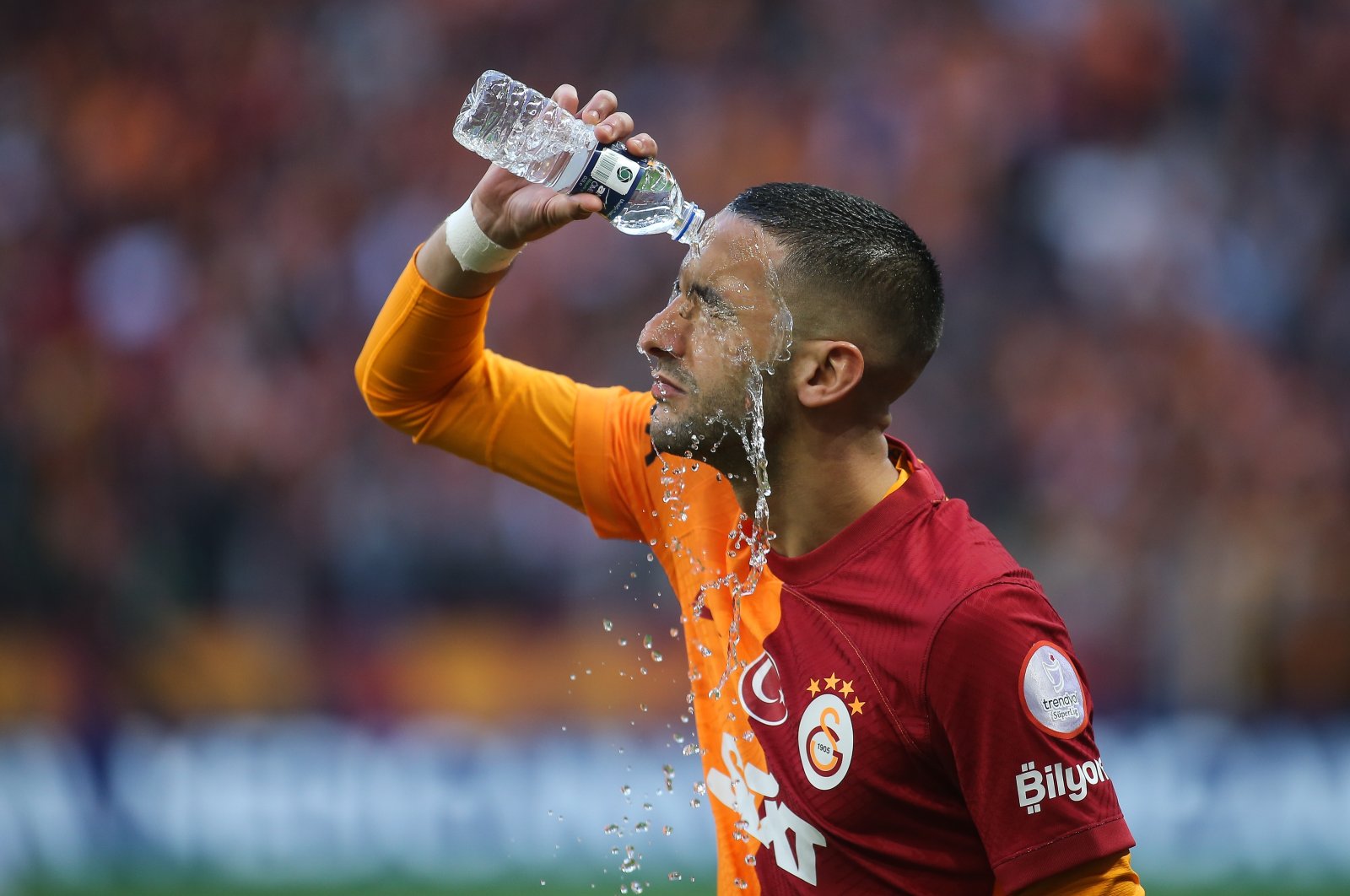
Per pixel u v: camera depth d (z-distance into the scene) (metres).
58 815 17.62
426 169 27.69
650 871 16.61
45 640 20.73
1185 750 18.33
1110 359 24.72
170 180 27.50
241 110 28.23
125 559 21.72
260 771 17.91
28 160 27.62
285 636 21.25
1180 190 26.67
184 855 17.36
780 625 5.00
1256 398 24.45
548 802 17.53
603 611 20.70
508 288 24.94
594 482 5.91
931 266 5.13
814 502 5.08
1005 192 26.88
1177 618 21.58
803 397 4.96
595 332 25.12
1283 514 22.95
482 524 21.95
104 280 26.06
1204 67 28.00
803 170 27.33
